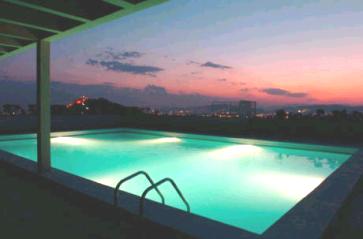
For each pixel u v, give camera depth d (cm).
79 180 343
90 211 272
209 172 692
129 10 260
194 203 468
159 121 1459
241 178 632
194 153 945
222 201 478
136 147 1069
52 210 276
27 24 306
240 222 392
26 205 289
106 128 1467
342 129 900
